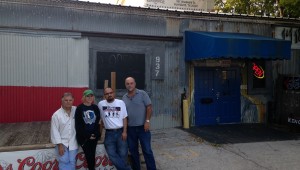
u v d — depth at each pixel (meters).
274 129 9.42
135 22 8.72
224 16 9.66
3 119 7.58
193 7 12.56
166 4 12.26
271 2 17.11
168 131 8.88
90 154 5.20
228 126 9.66
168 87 9.25
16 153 5.16
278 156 6.77
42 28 7.82
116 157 5.32
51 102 7.95
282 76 10.12
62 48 8.01
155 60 9.05
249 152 7.02
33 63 7.78
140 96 5.57
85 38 8.21
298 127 9.02
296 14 12.80
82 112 5.10
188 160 6.45
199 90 9.63
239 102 10.13
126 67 8.76
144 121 5.56
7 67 7.59
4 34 7.54
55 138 4.95
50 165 5.32
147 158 5.51
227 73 9.96
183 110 9.27
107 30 8.42
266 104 10.45
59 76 7.99
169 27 9.13
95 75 8.41
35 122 7.70
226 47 7.91
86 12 8.20
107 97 5.35
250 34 9.66
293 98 9.62
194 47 8.76
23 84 7.71
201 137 8.26
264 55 8.27
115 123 5.35
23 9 7.67
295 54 10.70
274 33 10.34
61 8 7.96
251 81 10.21
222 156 6.72
